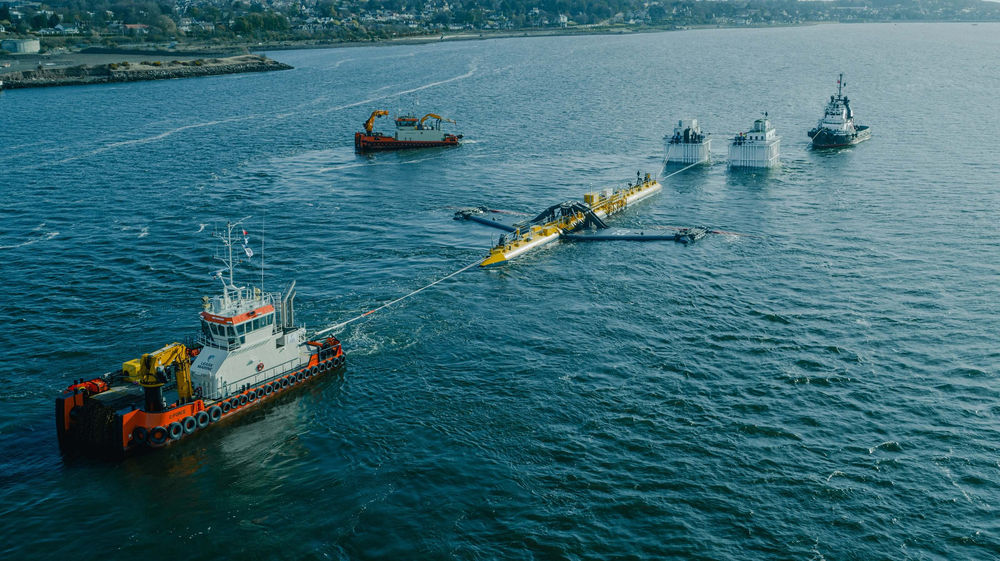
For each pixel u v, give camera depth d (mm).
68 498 65625
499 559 58625
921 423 74688
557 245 132125
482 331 96312
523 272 118125
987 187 160000
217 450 72500
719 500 64500
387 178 180750
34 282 113062
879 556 58406
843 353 89000
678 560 58344
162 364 72750
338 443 73375
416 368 87000
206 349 79125
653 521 62312
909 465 68438
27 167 187000
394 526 62094
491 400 80062
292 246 130500
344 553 59406
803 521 62094
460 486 66750
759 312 101000
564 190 169375
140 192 165000
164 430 71688
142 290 110188
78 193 163500
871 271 115125
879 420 75375
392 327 97562
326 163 196500
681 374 84688
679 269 118188
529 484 66875
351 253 126938
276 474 69000
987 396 79125
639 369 85938
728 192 165250
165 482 67938
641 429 74438
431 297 107625
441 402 79875
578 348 91250
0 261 122062
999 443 71188
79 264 120875
